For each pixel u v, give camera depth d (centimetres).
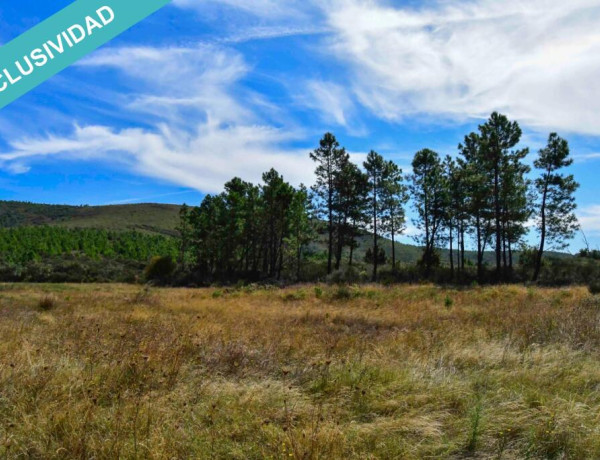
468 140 3934
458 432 366
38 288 3041
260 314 1226
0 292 2453
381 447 332
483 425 365
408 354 626
